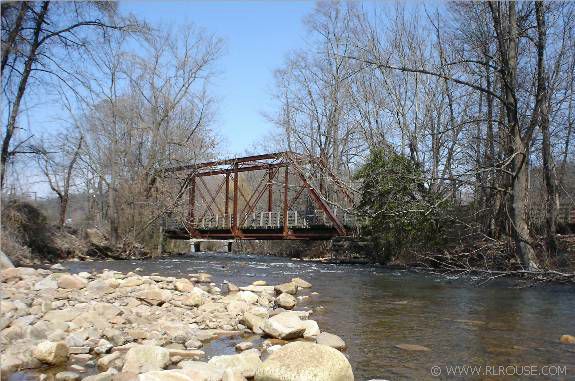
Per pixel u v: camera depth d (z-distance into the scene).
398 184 16.39
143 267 17.95
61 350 5.10
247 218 28.72
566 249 15.46
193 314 7.58
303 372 4.41
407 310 9.00
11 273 9.38
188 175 29.88
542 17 14.84
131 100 29.39
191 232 29.00
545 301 10.22
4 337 5.52
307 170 25.80
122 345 5.71
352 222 22.73
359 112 25.67
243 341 6.31
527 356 5.85
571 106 18.28
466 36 21.34
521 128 15.98
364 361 5.61
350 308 9.20
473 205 17.36
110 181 27.55
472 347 6.26
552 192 17.25
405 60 23.25
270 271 17.28
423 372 5.21
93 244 23.81
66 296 7.89
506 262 14.99
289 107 33.72
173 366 5.07
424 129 21.88
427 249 17.77
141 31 17.41
